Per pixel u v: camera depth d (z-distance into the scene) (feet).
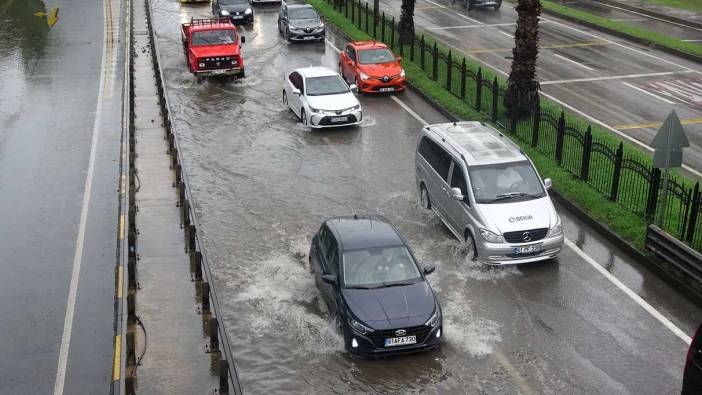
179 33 123.44
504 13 138.31
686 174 60.75
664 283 44.47
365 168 63.87
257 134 73.46
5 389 37.32
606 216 52.26
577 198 55.72
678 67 97.60
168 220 53.52
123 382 34.88
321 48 111.14
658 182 50.52
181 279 44.86
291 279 44.86
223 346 37.19
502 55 103.55
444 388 34.68
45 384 37.76
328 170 63.46
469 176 47.85
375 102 84.84
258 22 131.85
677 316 40.81
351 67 89.92
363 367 36.29
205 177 62.03
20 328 42.73
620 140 68.44
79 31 128.88
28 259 50.93
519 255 45.39
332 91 76.23
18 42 122.01
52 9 150.71
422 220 53.57
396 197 57.72
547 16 136.77
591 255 48.19
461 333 39.14
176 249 49.01
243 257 47.85
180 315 40.75
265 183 60.64
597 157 61.77
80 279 48.24
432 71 92.63
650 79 91.40
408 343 36.32
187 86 91.91
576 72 94.89
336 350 37.70
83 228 55.57
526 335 38.99
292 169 63.72
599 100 82.28
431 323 36.65
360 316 36.45
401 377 35.50
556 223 46.01
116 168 67.15
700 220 48.73
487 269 46.11
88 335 42.04
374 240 41.16
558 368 36.11
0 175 66.18
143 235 51.08
